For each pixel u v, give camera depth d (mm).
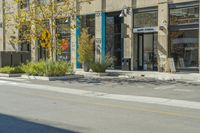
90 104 13352
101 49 32219
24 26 30391
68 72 26203
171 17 27438
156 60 29078
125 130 8828
